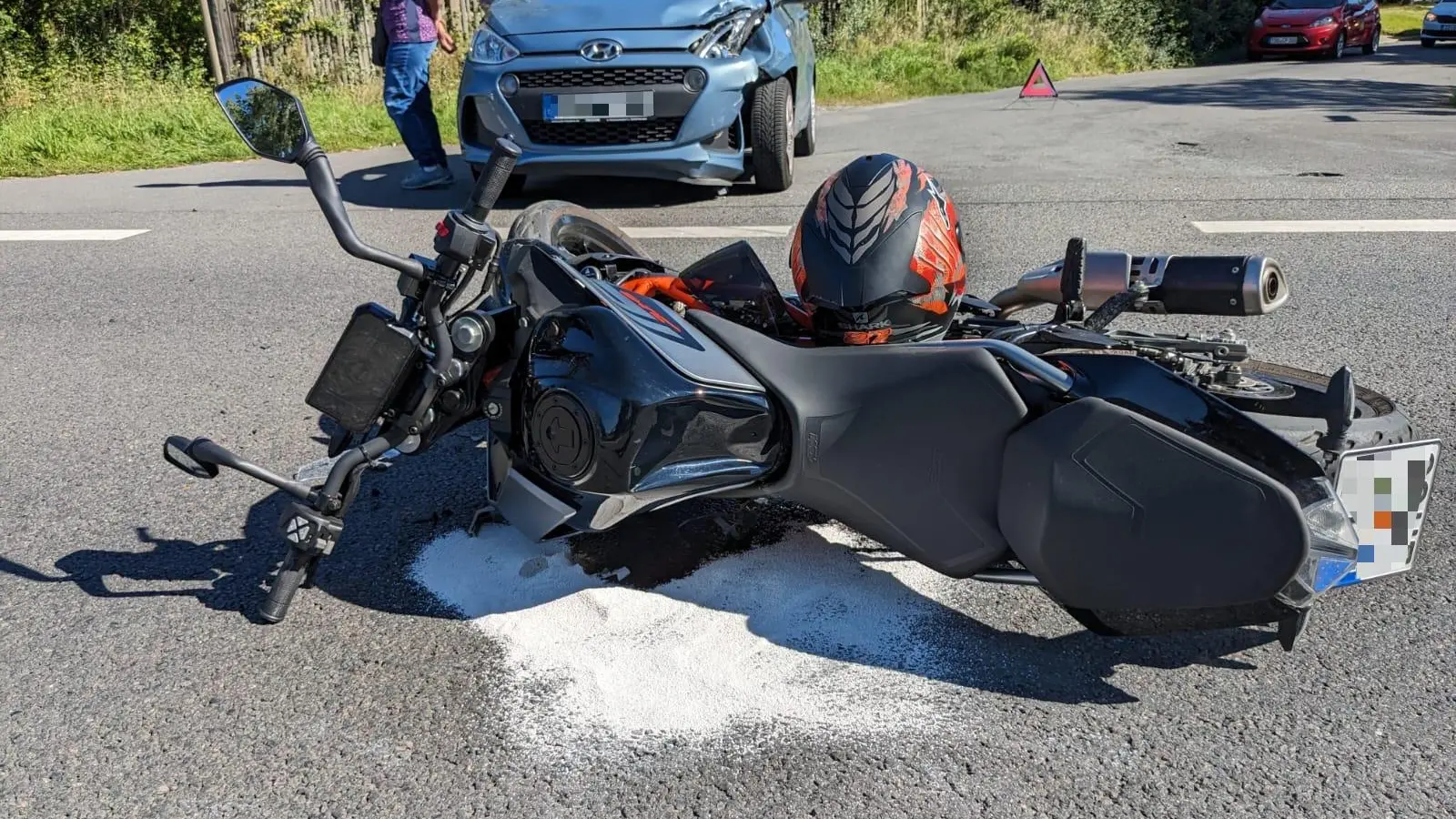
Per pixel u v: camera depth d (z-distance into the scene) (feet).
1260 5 94.32
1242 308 10.20
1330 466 8.53
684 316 9.95
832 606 9.93
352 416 9.42
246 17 53.72
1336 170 29.35
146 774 8.03
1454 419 13.79
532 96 25.40
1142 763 8.02
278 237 24.90
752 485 9.31
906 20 68.54
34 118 39.99
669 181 30.25
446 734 8.38
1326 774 7.88
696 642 9.41
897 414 8.75
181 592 10.44
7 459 13.61
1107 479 8.08
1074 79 65.98
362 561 10.86
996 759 8.06
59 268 22.70
